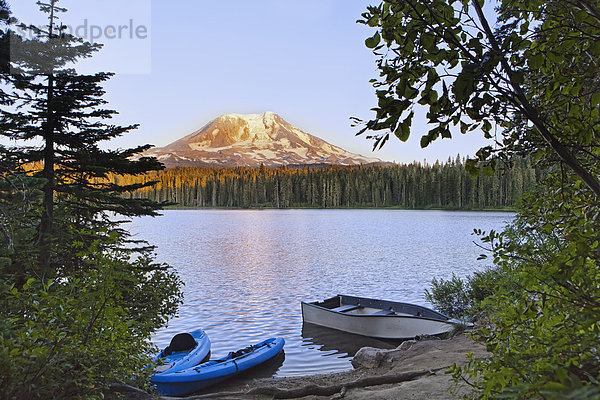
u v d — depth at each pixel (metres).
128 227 73.62
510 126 1.92
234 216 114.69
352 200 148.88
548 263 1.87
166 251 38.31
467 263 29.47
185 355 10.89
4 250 5.62
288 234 56.53
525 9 1.78
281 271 27.27
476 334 2.58
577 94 1.72
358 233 56.28
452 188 119.00
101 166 9.94
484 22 1.66
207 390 9.52
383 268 27.83
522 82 1.56
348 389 6.67
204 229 67.31
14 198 6.29
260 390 6.82
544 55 1.62
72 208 10.32
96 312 4.62
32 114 9.52
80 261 9.12
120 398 5.36
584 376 1.59
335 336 13.92
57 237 8.93
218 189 172.38
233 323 15.56
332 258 33.19
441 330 11.48
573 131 1.75
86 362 3.95
